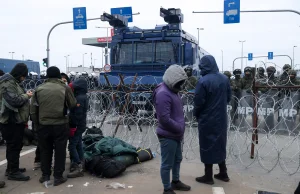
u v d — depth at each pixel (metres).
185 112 7.30
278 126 6.71
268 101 6.72
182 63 11.55
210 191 4.58
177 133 4.22
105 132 8.26
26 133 7.49
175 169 4.58
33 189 4.72
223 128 4.71
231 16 17.28
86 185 4.87
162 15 11.55
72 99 4.93
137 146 7.14
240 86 8.88
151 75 10.98
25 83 8.50
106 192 4.57
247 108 6.83
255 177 5.20
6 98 4.77
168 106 4.12
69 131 5.09
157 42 11.69
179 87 4.28
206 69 4.70
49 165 5.01
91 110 8.23
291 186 4.80
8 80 4.85
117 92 7.84
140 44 11.89
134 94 7.84
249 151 6.61
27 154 6.75
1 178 5.23
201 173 5.41
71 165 5.33
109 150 5.71
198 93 4.61
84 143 6.36
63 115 4.82
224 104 4.69
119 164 5.26
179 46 11.43
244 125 6.86
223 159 4.78
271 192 4.50
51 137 4.91
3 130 4.98
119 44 12.20
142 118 7.57
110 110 7.96
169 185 4.32
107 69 14.88
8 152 5.09
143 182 4.97
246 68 8.95
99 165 5.23
